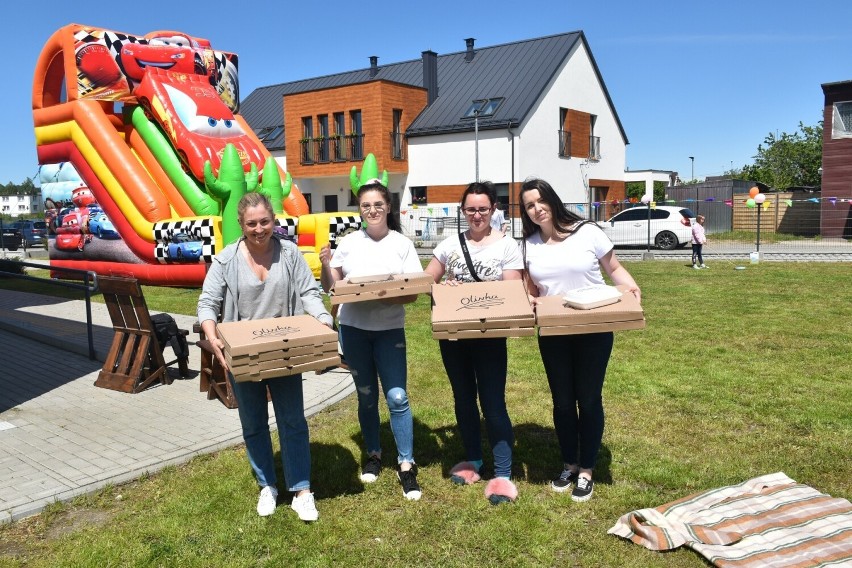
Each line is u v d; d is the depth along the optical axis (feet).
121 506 12.80
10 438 16.29
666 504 12.04
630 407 17.98
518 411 17.97
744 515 11.47
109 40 39.22
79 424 17.37
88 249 43.70
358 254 13.39
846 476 13.37
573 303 11.64
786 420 16.69
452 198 91.25
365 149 92.53
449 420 17.38
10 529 11.89
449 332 11.64
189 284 37.52
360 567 10.64
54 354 26.07
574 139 96.17
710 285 42.50
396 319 12.98
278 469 14.32
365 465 14.35
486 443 15.70
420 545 11.20
